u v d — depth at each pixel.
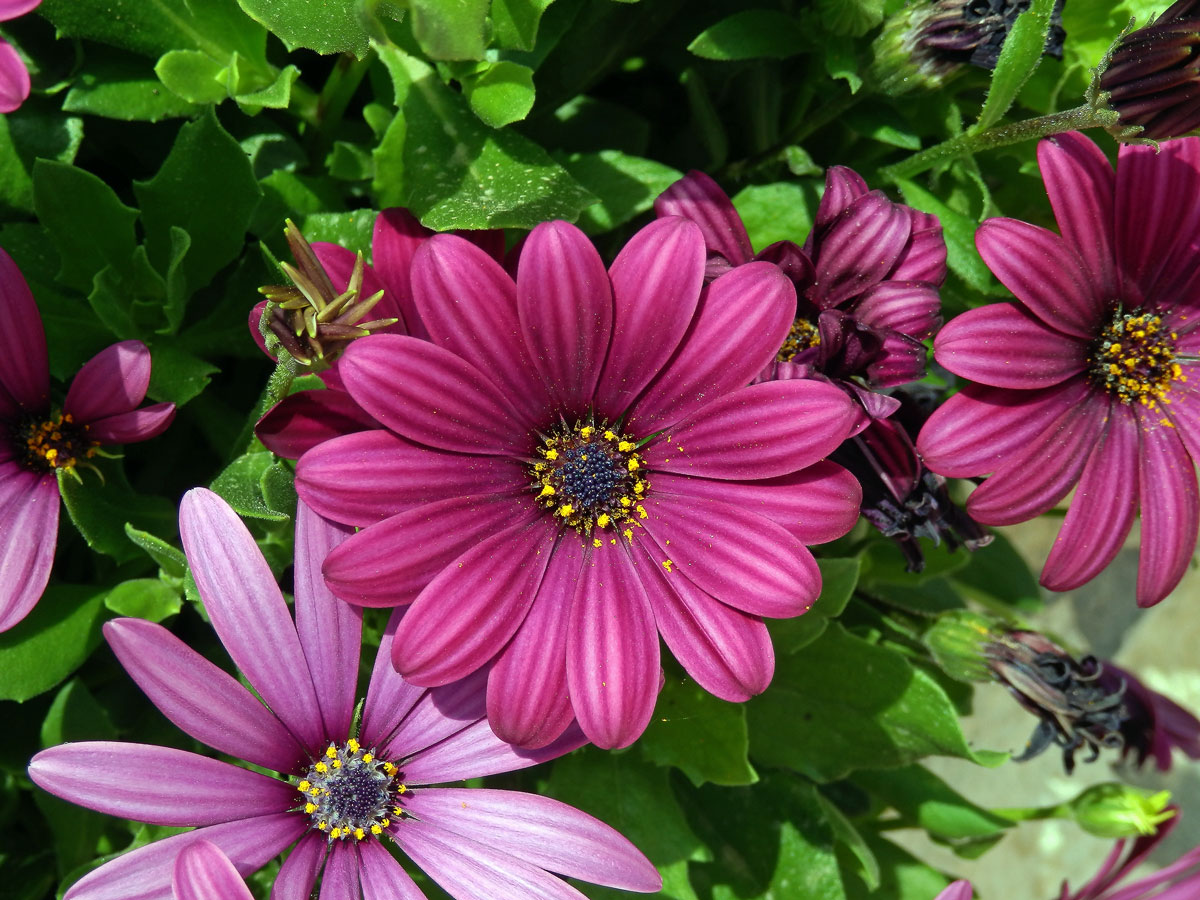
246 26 0.19
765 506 0.16
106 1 0.18
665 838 0.20
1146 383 0.18
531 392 0.17
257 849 0.16
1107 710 0.21
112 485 0.19
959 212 0.21
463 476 0.16
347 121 0.21
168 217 0.19
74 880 0.19
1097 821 0.22
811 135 0.23
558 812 0.17
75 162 0.21
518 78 0.18
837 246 0.17
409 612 0.16
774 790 0.22
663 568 0.17
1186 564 0.18
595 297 0.16
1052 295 0.17
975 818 0.24
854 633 0.22
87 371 0.17
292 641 0.16
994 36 0.19
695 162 0.23
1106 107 0.17
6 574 0.17
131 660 0.16
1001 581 0.27
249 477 0.18
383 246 0.17
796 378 0.17
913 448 0.17
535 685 0.16
